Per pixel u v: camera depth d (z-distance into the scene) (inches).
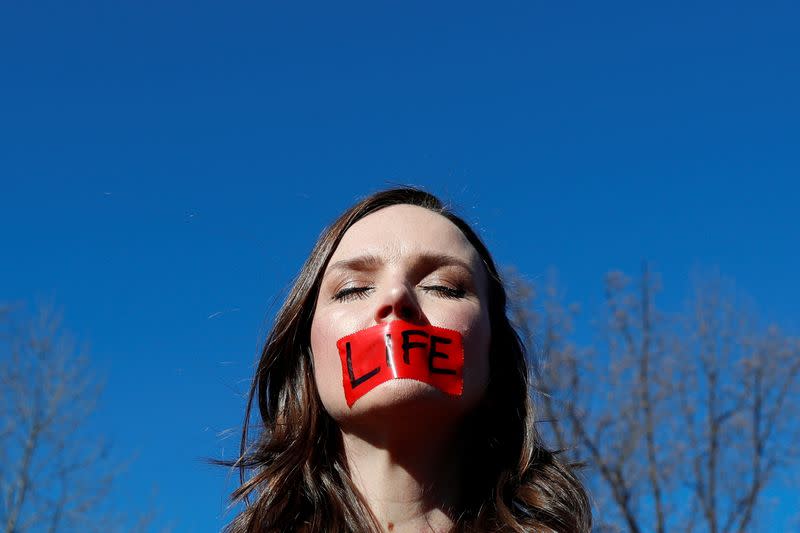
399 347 31.1
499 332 36.0
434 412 31.0
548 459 35.0
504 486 33.4
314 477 33.1
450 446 32.4
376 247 33.1
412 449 31.7
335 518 31.9
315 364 33.2
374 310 31.9
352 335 31.8
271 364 35.6
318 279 35.0
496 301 36.4
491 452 34.2
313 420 33.7
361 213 36.0
